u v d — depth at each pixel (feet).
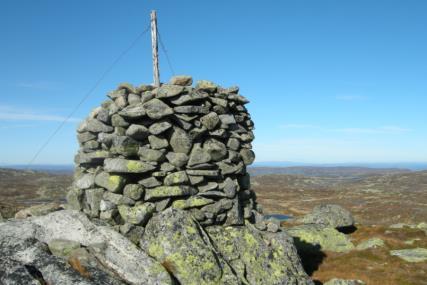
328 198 328.49
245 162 56.08
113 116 49.16
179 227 42.42
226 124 53.42
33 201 236.63
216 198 50.80
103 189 48.37
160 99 49.39
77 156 55.98
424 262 86.99
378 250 96.43
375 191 375.45
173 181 47.52
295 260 50.90
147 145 48.19
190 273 39.34
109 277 35.14
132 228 43.75
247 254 47.09
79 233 40.65
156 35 56.49
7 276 31.78
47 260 34.68
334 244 99.55
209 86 53.47
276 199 335.47
